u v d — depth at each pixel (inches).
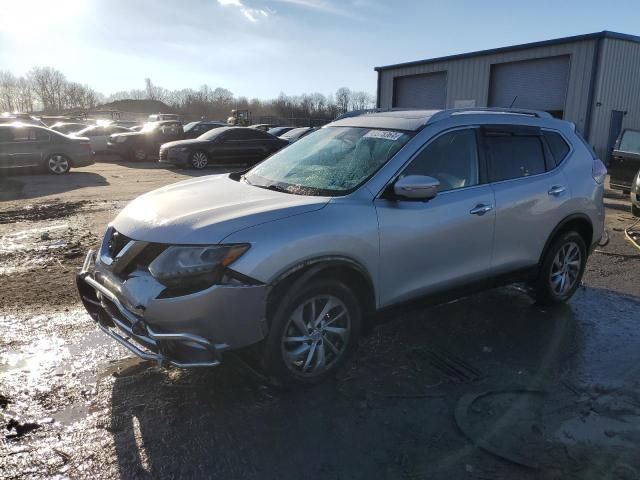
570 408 129.6
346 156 156.7
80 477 103.9
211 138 740.0
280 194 142.5
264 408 127.5
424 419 124.2
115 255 131.3
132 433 117.4
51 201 416.2
